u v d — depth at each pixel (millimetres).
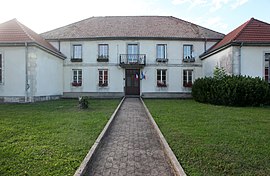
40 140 6133
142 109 14047
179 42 24891
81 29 26266
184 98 23891
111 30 25766
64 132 7082
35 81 17422
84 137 6500
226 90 15445
